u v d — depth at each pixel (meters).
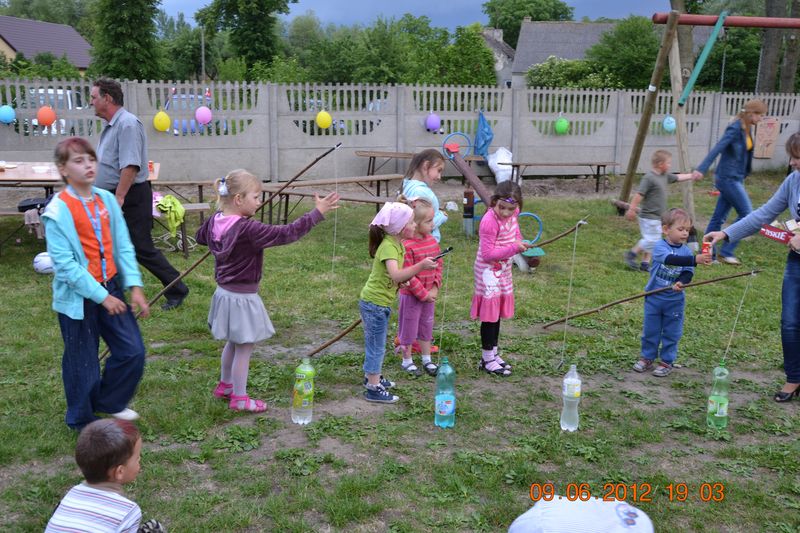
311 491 3.72
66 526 2.74
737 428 4.73
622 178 16.80
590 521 2.55
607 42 34.34
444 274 8.51
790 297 5.15
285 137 14.79
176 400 4.75
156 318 6.56
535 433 4.52
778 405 5.18
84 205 3.96
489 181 15.91
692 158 17.55
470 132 15.88
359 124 15.20
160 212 8.90
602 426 4.67
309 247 9.67
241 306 4.47
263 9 47.50
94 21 37.72
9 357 5.42
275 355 5.82
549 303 7.57
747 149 9.34
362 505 3.58
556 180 16.38
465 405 4.90
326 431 4.43
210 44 65.38
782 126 18.16
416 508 3.62
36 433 4.20
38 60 49.19
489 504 3.66
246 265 4.43
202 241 4.63
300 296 7.50
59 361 5.41
